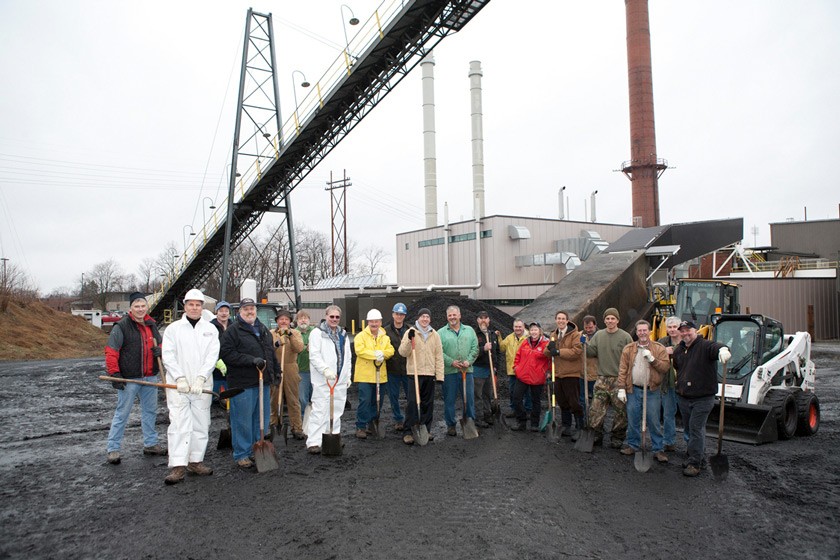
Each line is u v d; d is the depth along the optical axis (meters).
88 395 13.43
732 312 14.98
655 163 42.84
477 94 39.62
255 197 24.30
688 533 5.01
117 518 5.20
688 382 6.60
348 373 7.61
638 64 43.34
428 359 8.16
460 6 16.53
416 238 32.72
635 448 7.39
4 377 16.91
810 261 41.34
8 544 4.64
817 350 24.44
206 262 28.53
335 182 52.50
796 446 8.18
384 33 17.22
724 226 20.23
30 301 32.84
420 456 7.38
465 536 4.84
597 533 4.98
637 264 16.39
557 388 8.33
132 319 7.18
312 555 4.46
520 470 6.77
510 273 27.92
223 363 7.39
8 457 7.46
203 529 4.95
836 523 5.27
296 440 8.30
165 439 8.70
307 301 36.66
